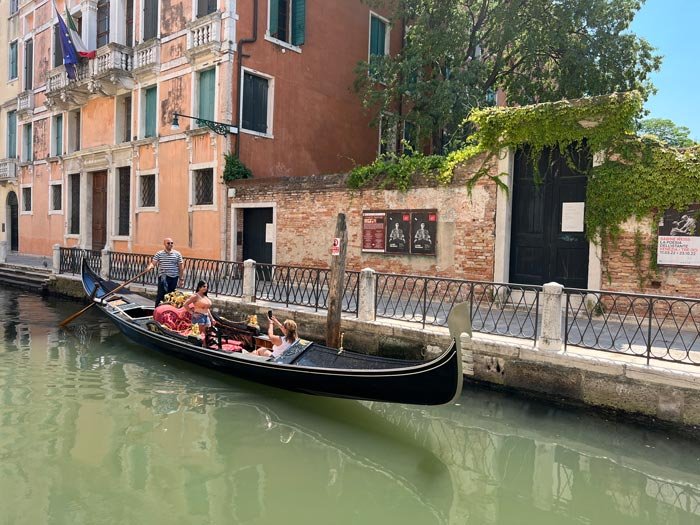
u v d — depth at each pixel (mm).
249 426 5676
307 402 6371
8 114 22438
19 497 4086
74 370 7434
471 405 6137
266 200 12188
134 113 15531
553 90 13258
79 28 17703
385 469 4863
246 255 12883
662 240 7562
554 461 4988
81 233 17891
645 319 7676
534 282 8922
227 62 12633
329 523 3967
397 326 7168
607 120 7910
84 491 4223
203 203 13734
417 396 5098
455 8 12781
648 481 4594
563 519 4086
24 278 15180
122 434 5348
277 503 4207
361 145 15945
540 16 12227
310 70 14422
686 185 7320
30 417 5688
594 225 8086
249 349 7426
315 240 11383
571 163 8445
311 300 9516
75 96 17375
